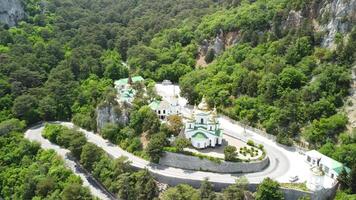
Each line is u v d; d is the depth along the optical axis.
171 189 162.75
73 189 166.62
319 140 188.62
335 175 167.75
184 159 178.62
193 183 168.50
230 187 158.38
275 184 157.38
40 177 183.38
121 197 168.25
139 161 185.38
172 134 190.62
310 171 171.75
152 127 194.38
